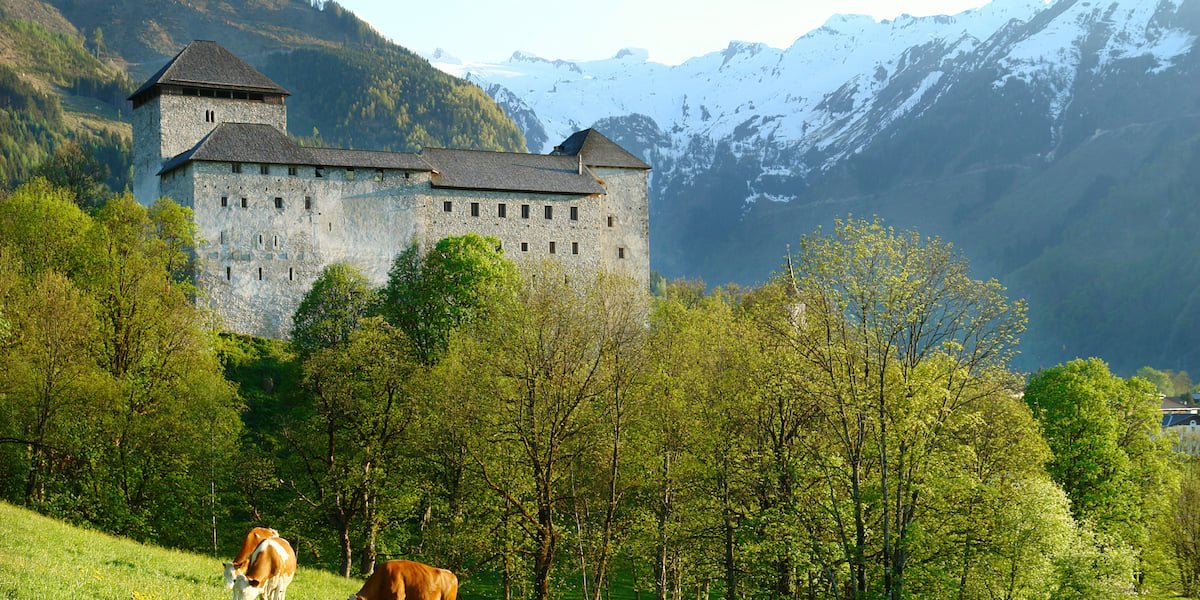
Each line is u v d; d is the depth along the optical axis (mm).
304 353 84875
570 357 51219
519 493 53219
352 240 112500
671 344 60344
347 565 57656
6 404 54656
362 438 59625
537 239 121312
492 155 125000
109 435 56219
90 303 61469
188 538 58469
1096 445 72062
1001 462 50000
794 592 53625
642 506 55312
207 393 61781
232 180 107375
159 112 115562
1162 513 74062
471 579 64062
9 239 82000
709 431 51281
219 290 105438
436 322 91438
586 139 135750
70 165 159750
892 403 45656
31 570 28906
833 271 46844
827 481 47375
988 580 46500
